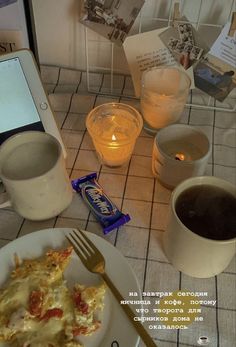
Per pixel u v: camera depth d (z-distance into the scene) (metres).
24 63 0.42
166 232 0.37
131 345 0.30
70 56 0.59
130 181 0.46
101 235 0.41
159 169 0.43
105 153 0.46
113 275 0.35
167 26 0.52
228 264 0.37
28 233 0.40
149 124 0.51
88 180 0.45
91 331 0.32
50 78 0.60
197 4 0.50
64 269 0.36
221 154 0.50
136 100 0.58
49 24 0.55
